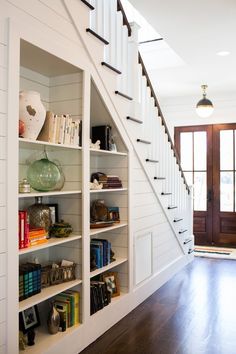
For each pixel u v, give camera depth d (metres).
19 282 2.15
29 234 2.21
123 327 2.90
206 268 4.87
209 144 6.73
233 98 6.50
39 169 2.40
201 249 6.25
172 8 3.23
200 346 2.56
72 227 2.66
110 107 3.00
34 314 2.51
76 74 2.67
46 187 2.40
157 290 3.88
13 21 1.93
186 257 5.09
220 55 4.51
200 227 6.81
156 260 4.02
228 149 6.59
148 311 3.25
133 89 3.47
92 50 2.69
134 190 3.48
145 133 3.79
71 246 2.67
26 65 2.48
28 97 2.18
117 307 3.02
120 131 3.19
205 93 6.25
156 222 4.05
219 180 6.66
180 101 6.92
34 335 2.29
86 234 2.64
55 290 2.37
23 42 2.04
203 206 6.80
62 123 2.44
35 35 2.10
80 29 2.52
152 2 3.12
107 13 3.01
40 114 2.21
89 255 2.68
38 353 2.13
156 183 3.99
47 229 2.46
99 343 2.62
